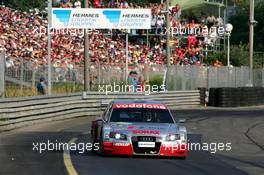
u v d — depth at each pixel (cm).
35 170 3378
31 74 7431
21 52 10569
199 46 14912
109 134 3991
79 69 9088
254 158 4394
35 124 6850
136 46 13762
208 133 6212
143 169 3509
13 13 12456
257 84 13288
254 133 6338
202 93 11288
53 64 9306
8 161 3775
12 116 6184
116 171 3394
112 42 13412
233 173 3509
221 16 18175
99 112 8638
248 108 11031
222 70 12050
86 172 3331
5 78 6675
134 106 4312
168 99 10300
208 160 4125
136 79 9812
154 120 4209
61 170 3388
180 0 17462
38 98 6944
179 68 10881
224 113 9200
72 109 8006
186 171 3500
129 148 3953
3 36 10919
